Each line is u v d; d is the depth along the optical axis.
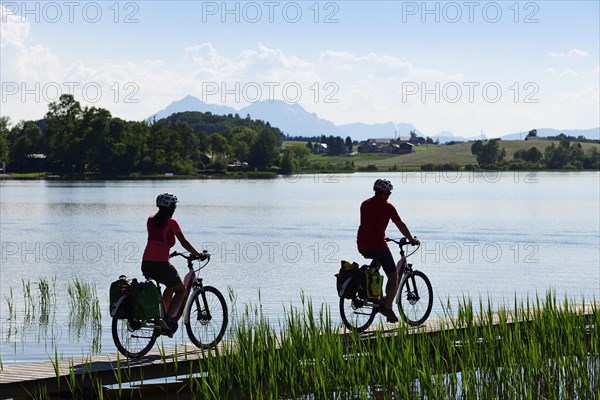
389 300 15.98
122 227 69.81
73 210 94.06
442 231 63.25
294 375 12.86
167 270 13.95
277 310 26.31
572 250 48.56
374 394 12.55
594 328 15.53
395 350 13.29
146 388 14.55
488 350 14.04
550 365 13.85
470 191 148.88
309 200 117.94
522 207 96.31
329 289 32.28
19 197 127.25
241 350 13.20
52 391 12.87
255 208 97.69
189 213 88.31
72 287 33.47
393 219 15.98
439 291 32.38
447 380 12.90
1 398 12.48
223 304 15.09
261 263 42.28
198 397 13.94
